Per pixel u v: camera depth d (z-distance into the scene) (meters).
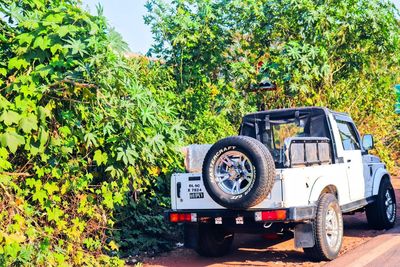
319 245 7.43
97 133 6.91
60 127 6.41
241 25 13.20
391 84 17.94
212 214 7.54
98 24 5.95
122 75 6.41
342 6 12.97
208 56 12.88
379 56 14.47
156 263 8.11
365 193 9.62
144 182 9.05
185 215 7.71
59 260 6.67
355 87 15.41
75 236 6.91
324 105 13.79
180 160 9.02
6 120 5.75
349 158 9.09
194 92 12.53
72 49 5.87
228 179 7.15
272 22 13.02
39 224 6.86
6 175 6.03
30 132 6.01
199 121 11.79
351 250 8.35
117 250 7.95
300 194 7.25
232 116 13.16
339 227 7.86
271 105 13.53
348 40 13.69
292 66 12.23
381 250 8.14
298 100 13.20
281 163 8.22
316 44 12.73
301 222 7.43
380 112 18.14
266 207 7.14
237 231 7.78
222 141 7.16
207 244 8.25
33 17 6.33
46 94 6.16
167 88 11.88
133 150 6.91
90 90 6.17
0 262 6.09
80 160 6.88
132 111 6.68
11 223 6.21
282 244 9.27
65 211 7.01
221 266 7.79
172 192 7.91
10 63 6.05
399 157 23.16
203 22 12.89
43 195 6.50
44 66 6.02
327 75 12.77
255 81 12.77
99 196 7.39
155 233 9.02
